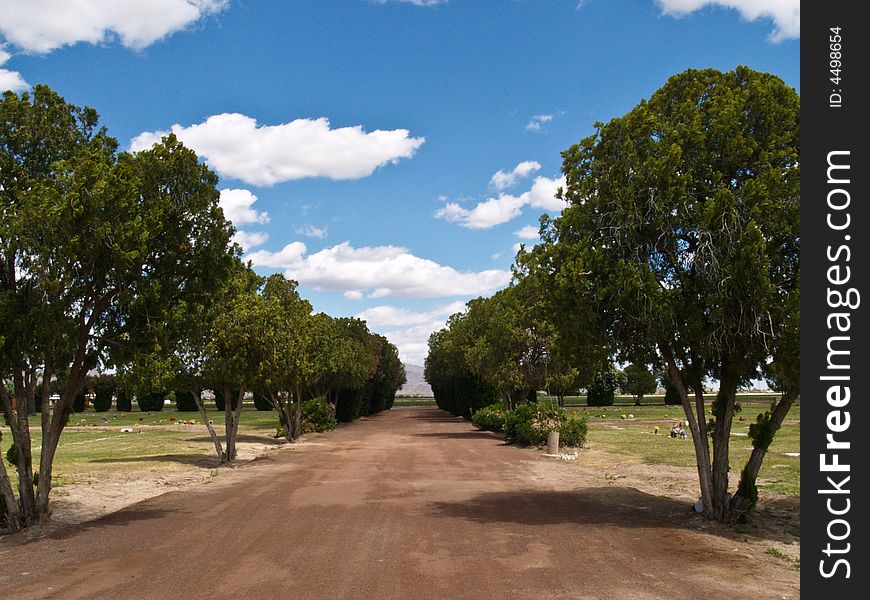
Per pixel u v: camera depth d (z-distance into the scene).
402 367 96.25
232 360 21.88
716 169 11.30
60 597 7.05
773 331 10.10
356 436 37.72
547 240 14.42
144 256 11.20
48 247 10.41
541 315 14.12
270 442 33.16
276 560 8.57
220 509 12.64
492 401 52.59
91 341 11.67
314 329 35.88
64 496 14.30
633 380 72.25
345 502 13.41
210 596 7.05
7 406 11.31
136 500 14.34
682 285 10.89
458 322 50.19
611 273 10.98
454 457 23.73
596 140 12.36
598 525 10.94
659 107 12.27
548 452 25.28
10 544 9.84
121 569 8.18
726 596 7.01
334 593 7.12
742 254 9.78
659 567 8.21
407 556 8.77
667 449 26.52
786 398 11.46
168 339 11.88
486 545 9.41
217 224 12.39
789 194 10.35
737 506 11.40
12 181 11.48
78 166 10.68
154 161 11.84
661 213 10.80
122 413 74.31
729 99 11.39
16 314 10.38
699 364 11.77
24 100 11.68
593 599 6.90
